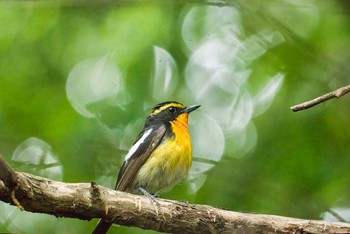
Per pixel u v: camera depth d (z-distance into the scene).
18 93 13.53
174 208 8.05
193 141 13.91
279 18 14.01
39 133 13.30
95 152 13.13
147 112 13.45
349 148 12.95
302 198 12.59
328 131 13.10
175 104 10.81
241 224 8.16
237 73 14.17
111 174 13.04
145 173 9.99
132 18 13.76
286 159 13.01
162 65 13.77
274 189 12.75
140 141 10.18
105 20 13.88
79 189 7.54
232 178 12.96
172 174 10.12
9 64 13.80
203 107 14.10
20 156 13.37
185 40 13.95
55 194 7.38
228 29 14.29
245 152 13.56
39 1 13.80
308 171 12.85
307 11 13.95
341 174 12.75
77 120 13.32
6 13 13.89
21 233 12.89
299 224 8.16
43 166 12.96
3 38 13.87
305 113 13.27
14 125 13.34
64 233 12.83
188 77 13.91
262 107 13.73
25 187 7.16
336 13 13.62
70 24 13.92
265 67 13.88
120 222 7.89
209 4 13.67
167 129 10.24
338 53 13.58
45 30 13.91
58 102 13.55
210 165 13.16
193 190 12.84
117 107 13.46
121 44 13.67
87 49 13.84
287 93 13.53
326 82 13.46
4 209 13.06
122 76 13.56
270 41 13.92
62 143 13.23
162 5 13.80
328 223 8.14
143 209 7.89
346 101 13.26
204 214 8.12
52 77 13.80
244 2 13.61
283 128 13.32
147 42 13.59
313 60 13.56
